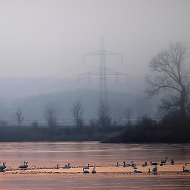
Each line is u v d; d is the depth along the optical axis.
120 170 72.12
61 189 59.12
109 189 58.62
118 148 114.94
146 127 137.62
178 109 137.00
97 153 101.94
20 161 87.81
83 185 60.91
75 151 108.44
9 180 64.69
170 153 99.12
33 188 59.81
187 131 132.62
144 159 87.75
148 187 59.34
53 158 92.56
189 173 68.44
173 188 58.78
